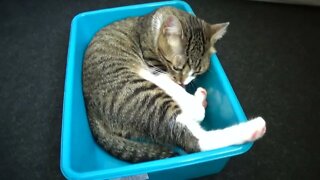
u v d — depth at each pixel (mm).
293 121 540
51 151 511
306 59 635
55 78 616
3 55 656
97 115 403
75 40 485
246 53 646
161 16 445
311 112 552
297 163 487
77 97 441
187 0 753
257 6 741
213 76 463
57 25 712
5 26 711
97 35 475
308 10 733
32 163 497
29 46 671
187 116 376
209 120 480
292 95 577
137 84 392
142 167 327
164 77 435
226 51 650
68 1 763
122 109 381
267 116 546
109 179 333
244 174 473
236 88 588
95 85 406
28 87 602
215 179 468
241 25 700
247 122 349
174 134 368
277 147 505
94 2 757
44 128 541
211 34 436
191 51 416
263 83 595
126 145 387
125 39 463
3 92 594
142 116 375
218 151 337
